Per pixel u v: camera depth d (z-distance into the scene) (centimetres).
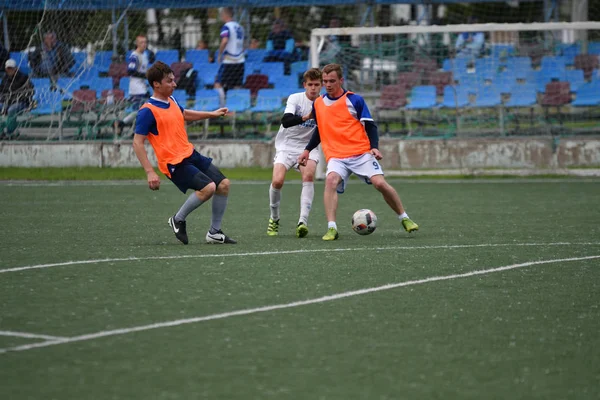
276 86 4166
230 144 3875
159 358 1019
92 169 3841
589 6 5138
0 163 3931
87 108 3991
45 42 4081
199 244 1877
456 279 1472
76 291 1377
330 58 4025
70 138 3988
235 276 1495
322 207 2681
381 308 1260
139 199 2875
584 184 3297
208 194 1827
